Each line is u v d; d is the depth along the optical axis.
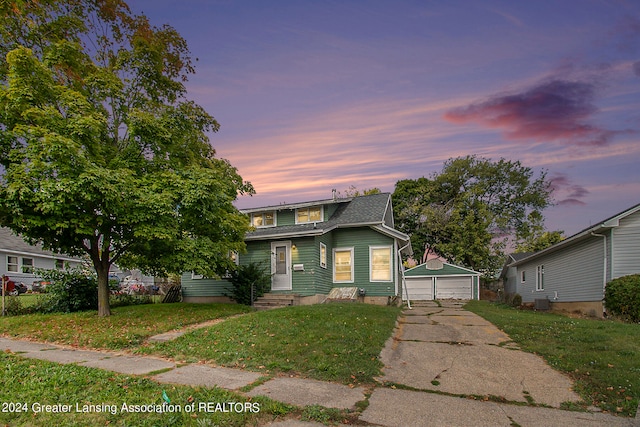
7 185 9.03
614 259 13.98
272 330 8.79
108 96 12.24
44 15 12.12
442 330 9.91
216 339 8.30
